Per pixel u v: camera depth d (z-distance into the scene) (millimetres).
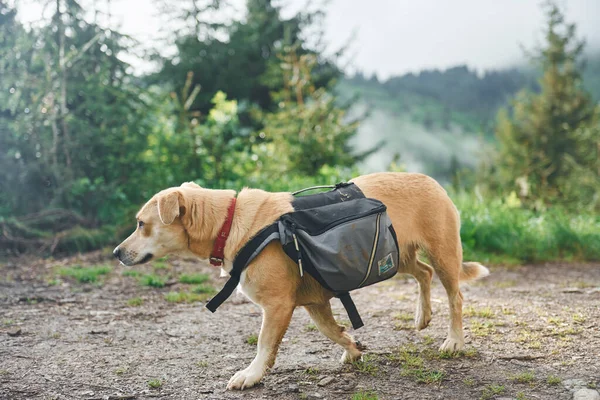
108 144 10633
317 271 3953
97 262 8797
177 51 18641
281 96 15086
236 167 12391
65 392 3980
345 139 14047
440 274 4586
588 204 13375
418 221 4492
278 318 4023
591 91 19891
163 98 12047
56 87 10828
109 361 4656
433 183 4633
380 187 4449
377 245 4059
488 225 9383
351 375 4230
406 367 4316
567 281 7359
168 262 8664
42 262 8875
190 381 4207
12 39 10602
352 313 4199
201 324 5746
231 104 13289
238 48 19594
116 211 10633
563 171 16766
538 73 20516
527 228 9500
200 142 11734
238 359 4691
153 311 6289
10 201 10523
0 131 10492
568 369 4141
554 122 18219
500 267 8430
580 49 19578
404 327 5363
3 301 6629
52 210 9922
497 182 17047
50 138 10734
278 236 3977
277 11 21688
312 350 4820
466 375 4133
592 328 5059
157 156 11328
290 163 13117
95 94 10797
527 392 3789
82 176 10734
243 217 4113
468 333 5070
